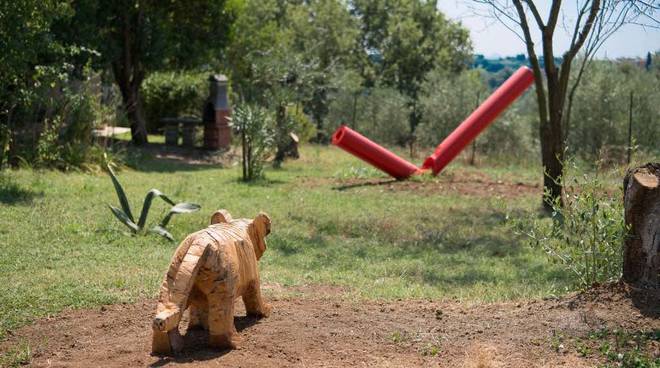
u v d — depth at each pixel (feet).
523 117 98.07
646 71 94.48
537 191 55.36
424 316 21.35
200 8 80.89
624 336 18.45
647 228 20.15
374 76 160.45
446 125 99.86
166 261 30.07
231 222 20.72
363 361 17.78
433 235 38.29
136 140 82.38
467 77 106.63
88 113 60.39
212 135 82.64
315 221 41.04
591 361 17.56
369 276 29.63
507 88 61.41
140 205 43.11
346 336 19.45
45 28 47.14
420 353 18.33
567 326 19.36
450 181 60.34
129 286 25.72
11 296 23.89
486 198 51.70
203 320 19.84
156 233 34.76
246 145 61.21
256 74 97.19
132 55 80.18
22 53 45.42
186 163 72.84
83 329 20.99
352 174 65.26
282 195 50.96
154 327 16.61
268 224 21.11
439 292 26.43
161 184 53.31
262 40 118.01
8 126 51.93
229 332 18.37
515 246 35.99
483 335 19.39
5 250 30.37
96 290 24.90
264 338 19.15
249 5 122.52
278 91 80.02
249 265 19.79
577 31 45.93
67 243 32.35
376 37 165.58
